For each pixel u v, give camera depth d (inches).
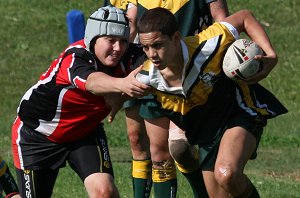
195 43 734.5
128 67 752.3
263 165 1305.4
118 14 733.3
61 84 756.6
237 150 724.7
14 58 2026.3
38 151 787.4
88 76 707.4
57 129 773.9
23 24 2178.9
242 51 727.1
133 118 918.4
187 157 844.6
